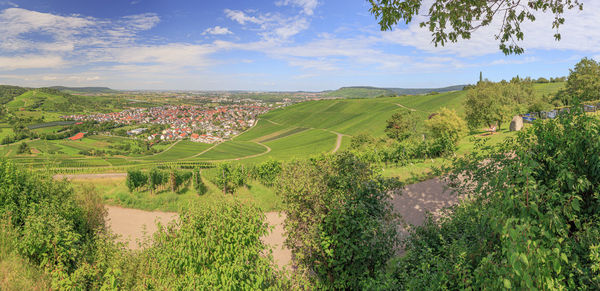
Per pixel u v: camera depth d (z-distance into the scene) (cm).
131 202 1608
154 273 565
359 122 12925
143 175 1847
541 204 290
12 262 580
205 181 2239
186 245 538
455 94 13138
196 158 11244
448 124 2978
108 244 696
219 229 544
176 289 524
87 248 699
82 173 3572
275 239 1089
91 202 1080
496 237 368
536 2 585
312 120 16150
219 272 520
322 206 657
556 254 265
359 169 676
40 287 529
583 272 269
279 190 743
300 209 682
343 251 607
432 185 1275
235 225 548
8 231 670
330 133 12331
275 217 1322
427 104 12600
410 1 560
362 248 614
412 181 1355
